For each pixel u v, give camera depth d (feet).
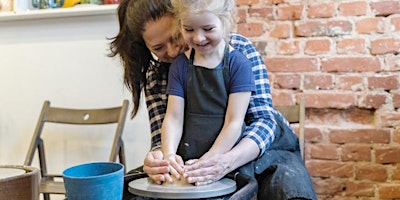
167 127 3.26
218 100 3.19
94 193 1.85
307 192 2.95
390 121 5.82
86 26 6.57
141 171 3.45
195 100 3.22
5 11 6.64
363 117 6.02
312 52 6.02
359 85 5.90
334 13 5.94
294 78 6.09
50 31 6.70
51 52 6.72
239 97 3.17
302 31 6.04
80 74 6.64
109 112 6.16
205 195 2.48
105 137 6.59
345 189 5.97
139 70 4.09
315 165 6.05
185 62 3.32
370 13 5.83
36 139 6.16
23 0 6.71
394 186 5.82
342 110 6.04
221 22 3.02
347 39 5.91
